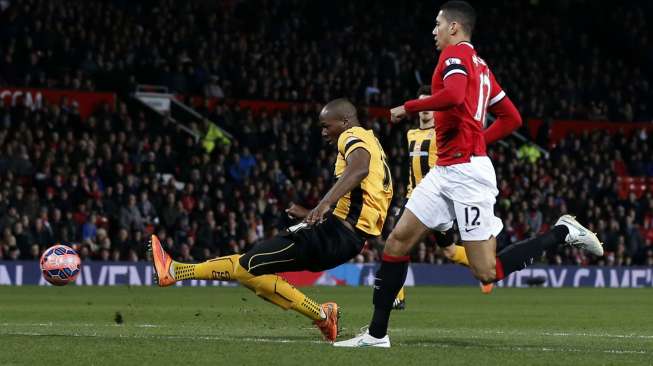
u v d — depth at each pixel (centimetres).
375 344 2348
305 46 9125
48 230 6316
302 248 2473
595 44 11106
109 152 6975
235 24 9094
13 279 6166
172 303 4538
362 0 9994
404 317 3828
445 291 6341
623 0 11300
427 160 3506
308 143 8056
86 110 7862
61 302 4522
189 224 6838
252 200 7075
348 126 2525
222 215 6975
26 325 3084
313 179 7638
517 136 9281
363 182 2494
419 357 2139
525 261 2412
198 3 8988
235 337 2642
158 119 8038
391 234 2348
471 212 2303
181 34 8550
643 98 10362
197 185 7125
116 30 8256
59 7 8125
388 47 9612
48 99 7731
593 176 8638
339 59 9119
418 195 2341
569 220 2475
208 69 8519
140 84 8231
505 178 8175
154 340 2455
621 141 9400
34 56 7788
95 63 8031
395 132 8331
